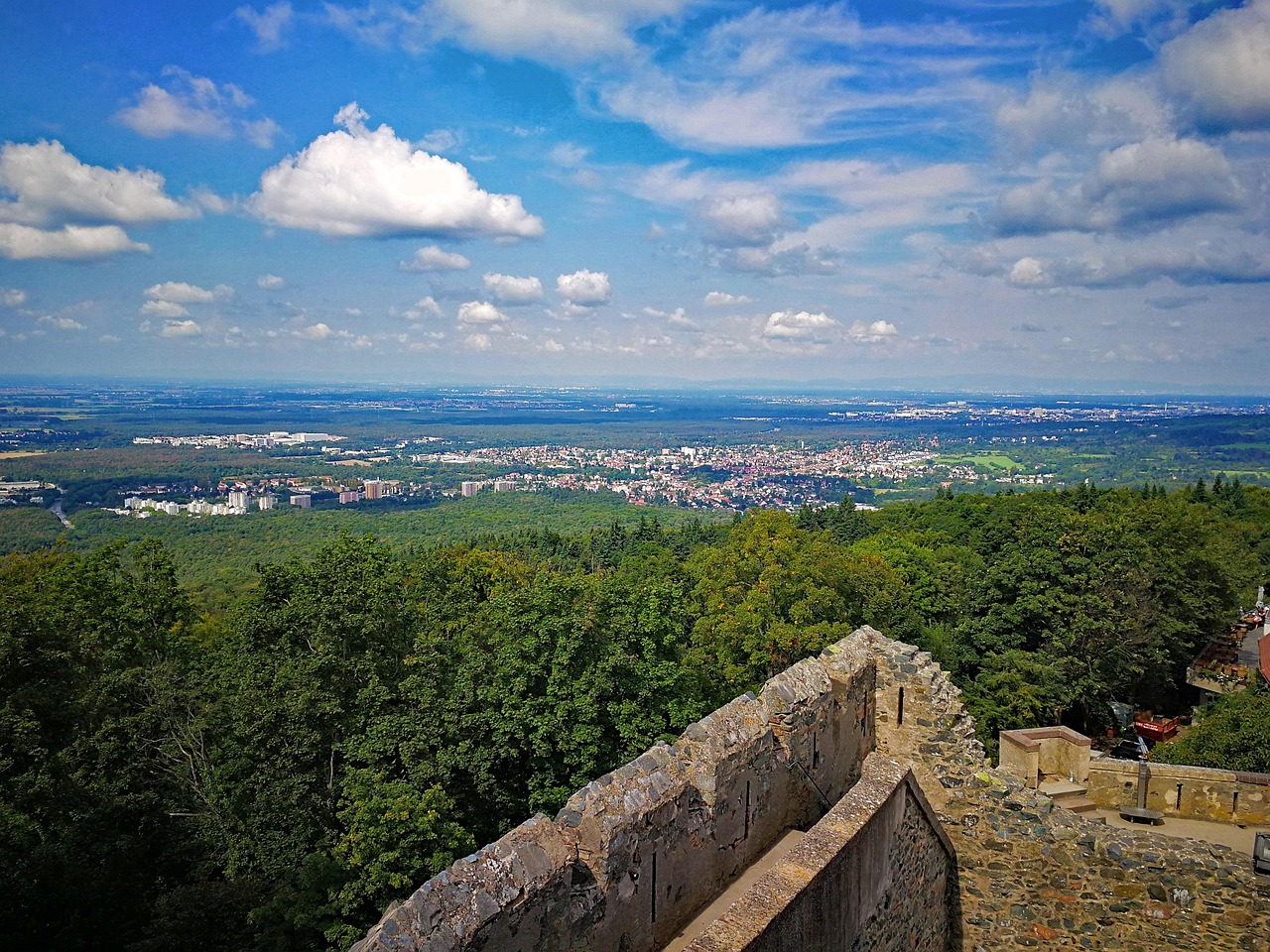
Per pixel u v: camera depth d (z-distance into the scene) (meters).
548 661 22.23
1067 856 11.58
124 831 20.89
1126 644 37.09
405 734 20.30
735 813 9.75
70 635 24.31
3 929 15.41
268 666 21.91
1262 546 60.34
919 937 11.29
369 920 17.61
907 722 12.37
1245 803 13.52
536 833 7.45
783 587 36.75
